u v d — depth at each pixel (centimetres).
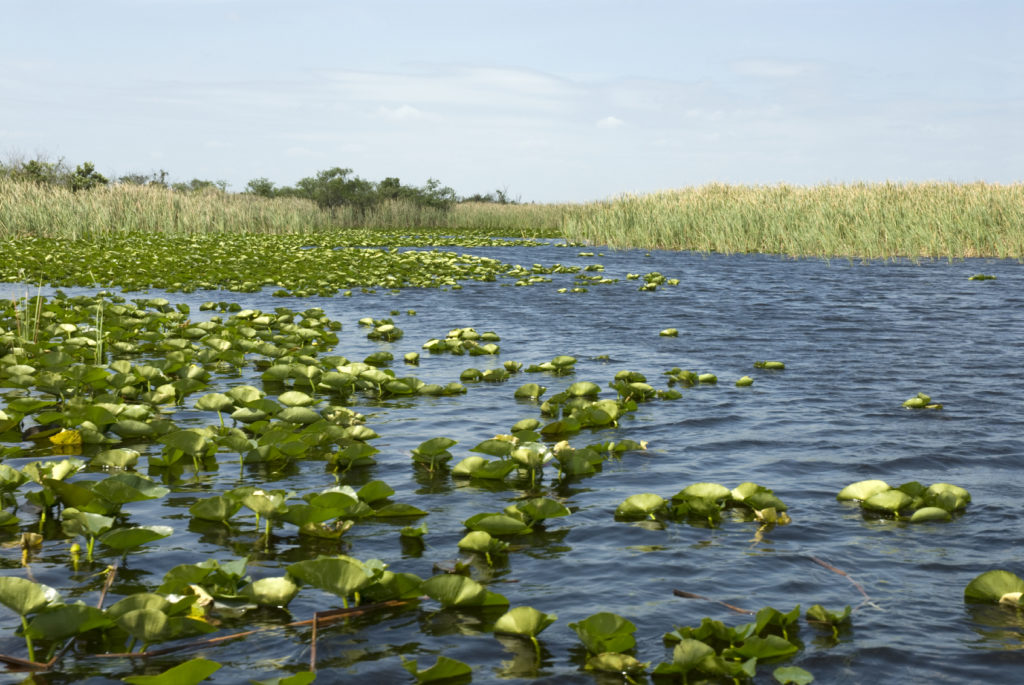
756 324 1039
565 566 333
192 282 1467
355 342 897
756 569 330
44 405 534
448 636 275
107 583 306
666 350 862
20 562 327
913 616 289
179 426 545
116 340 853
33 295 1229
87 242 2259
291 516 353
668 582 317
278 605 296
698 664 243
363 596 298
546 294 1374
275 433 472
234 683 241
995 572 298
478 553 345
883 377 721
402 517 390
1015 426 557
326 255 2042
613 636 256
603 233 2831
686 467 471
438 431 545
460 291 1422
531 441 487
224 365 757
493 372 709
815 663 257
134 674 246
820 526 380
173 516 385
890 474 459
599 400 632
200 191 3578
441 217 4194
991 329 984
